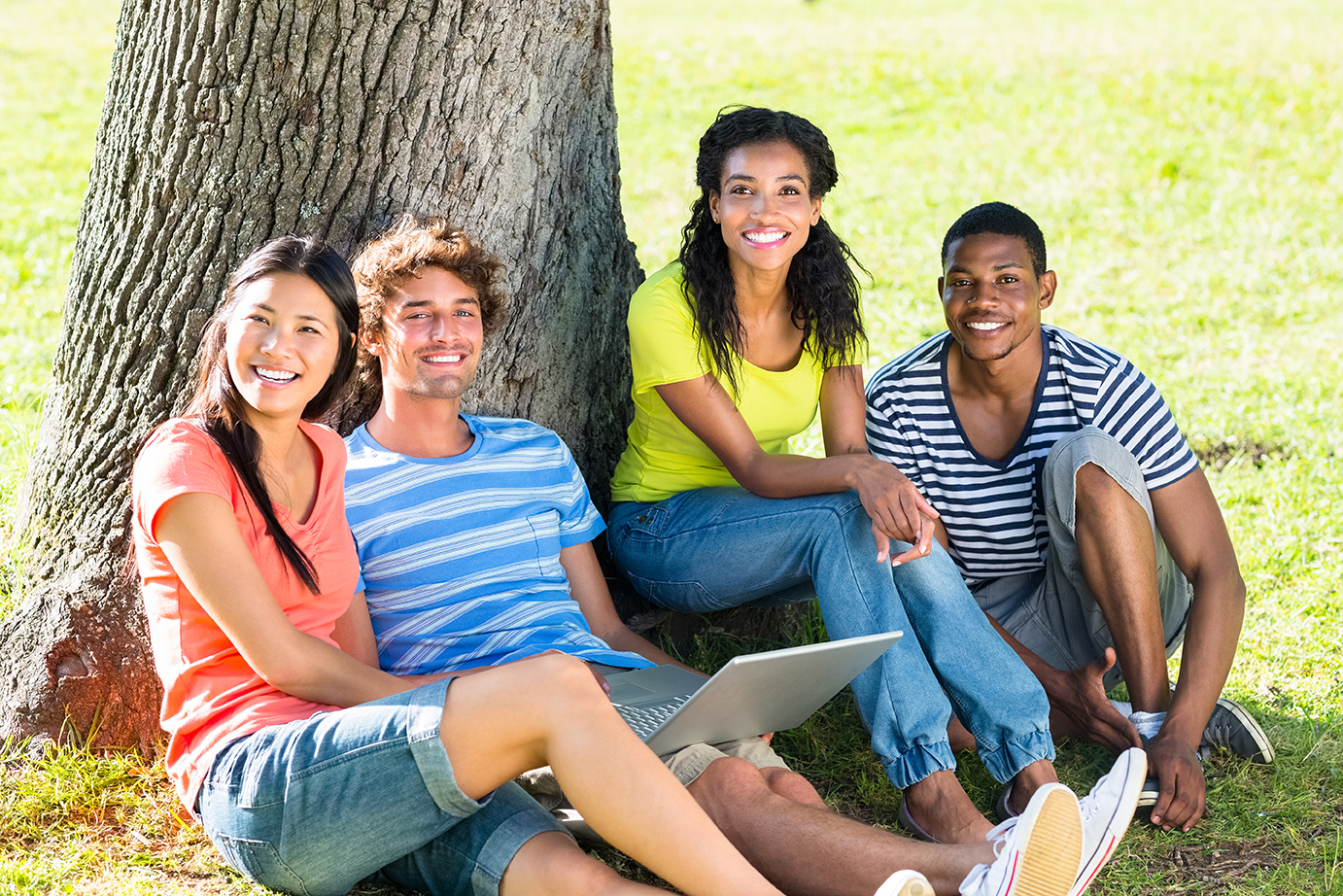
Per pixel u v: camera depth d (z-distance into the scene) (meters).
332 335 2.63
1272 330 7.21
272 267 2.61
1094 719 3.17
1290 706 3.53
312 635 2.68
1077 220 9.06
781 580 3.22
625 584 3.73
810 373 3.46
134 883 2.60
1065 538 3.22
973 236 3.23
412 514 2.97
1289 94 11.81
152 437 2.59
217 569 2.46
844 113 12.27
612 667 2.99
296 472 2.73
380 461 3.00
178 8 3.07
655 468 3.52
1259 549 4.51
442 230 3.00
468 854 2.40
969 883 2.35
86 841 2.77
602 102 3.68
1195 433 5.69
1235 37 14.69
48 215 8.56
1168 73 12.80
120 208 3.20
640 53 14.53
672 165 10.64
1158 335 7.11
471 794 2.35
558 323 3.61
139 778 2.99
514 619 2.99
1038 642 3.49
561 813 2.76
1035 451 3.35
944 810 2.81
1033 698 2.91
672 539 3.36
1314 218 8.94
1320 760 3.22
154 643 2.58
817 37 15.49
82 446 3.22
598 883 2.29
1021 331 3.24
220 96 3.08
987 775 3.23
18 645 3.14
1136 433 3.27
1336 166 10.02
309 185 3.16
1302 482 5.11
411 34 3.14
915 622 3.01
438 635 2.97
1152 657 3.10
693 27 16.38
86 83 12.68
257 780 2.39
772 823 2.58
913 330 7.07
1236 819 3.00
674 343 3.27
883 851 2.49
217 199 3.13
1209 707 3.09
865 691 2.91
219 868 2.69
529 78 3.35
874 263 8.22
